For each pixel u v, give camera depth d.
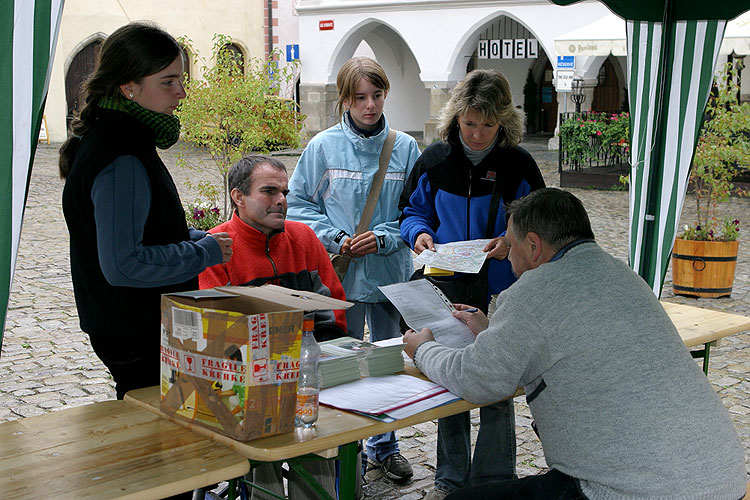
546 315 2.42
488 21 21.58
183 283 2.86
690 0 4.63
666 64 4.78
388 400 2.57
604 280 2.46
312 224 4.08
